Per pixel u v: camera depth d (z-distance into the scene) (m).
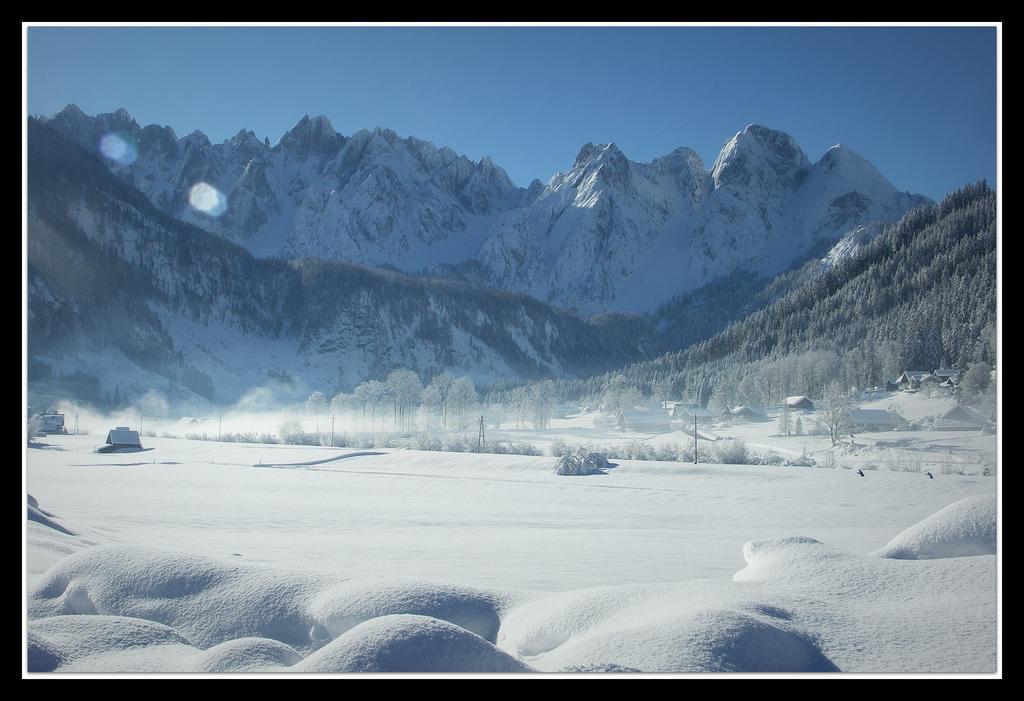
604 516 30.33
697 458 55.25
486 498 38.41
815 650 5.96
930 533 8.77
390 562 16.17
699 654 5.60
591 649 6.01
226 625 7.32
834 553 8.68
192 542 19.22
